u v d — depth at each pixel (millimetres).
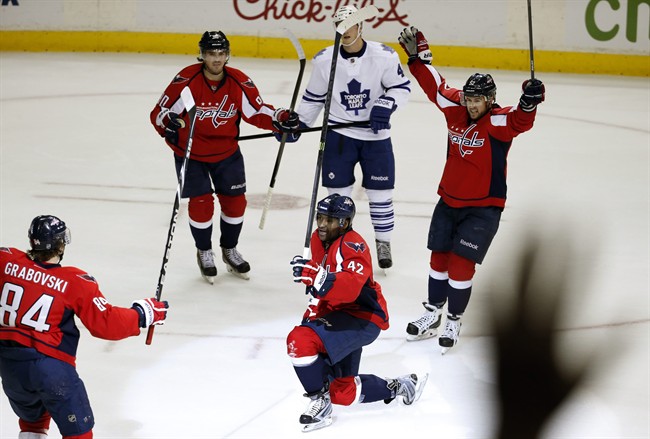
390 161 23375
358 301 15297
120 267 23859
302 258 14695
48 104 44188
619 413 15602
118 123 41094
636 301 21359
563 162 36375
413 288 22969
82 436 12406
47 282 12219
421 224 28469
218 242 26391
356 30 21969
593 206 30094
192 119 16156
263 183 32906
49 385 12008
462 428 15336
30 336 12117
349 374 15203
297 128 21672
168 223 27938
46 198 29891
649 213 29438
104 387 16750
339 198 15109
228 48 20875
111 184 31938
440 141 39750
